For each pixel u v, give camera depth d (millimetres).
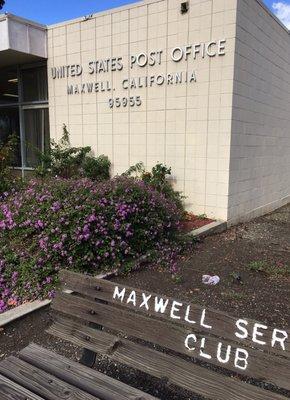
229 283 4551
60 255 4211
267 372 1877
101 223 4465
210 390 1993
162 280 4559
